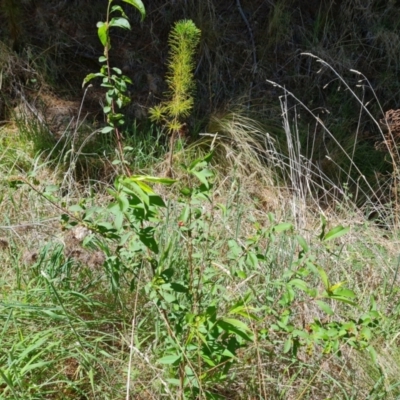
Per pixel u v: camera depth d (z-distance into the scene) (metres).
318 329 2.53
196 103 5.70
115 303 3.30
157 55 5.99
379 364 3.01
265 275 3.17
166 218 3.44
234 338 2.53
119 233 2.50
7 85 5.48
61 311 3.09
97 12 6.11
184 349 2.47
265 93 5.91
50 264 3.36
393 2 6.39
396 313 3.32
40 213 3.93
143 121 5.50
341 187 5.19
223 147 5.20
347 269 3.71
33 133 5.09
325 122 5.78
